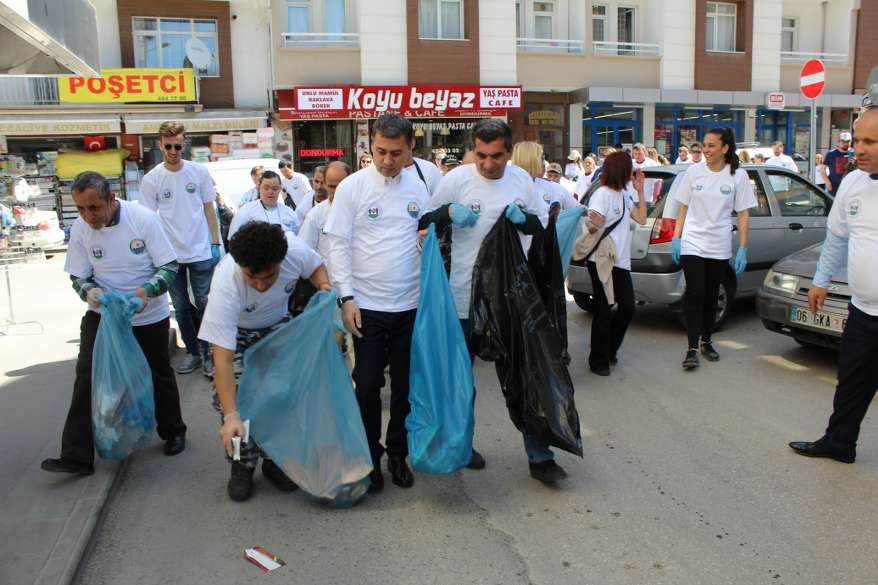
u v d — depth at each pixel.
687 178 6.20
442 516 3.73
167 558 3.38
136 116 17.75
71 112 17.31
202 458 4.59
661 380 5.96
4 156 17.16
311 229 5.52
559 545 3.41
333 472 3.69
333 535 3.56
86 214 4.09
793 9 23.30
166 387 4.56
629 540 3.43
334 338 3.69
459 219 3.83
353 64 18.84
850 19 22.91
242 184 11.18
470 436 3.70
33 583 3.03
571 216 4.45
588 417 5.13
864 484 3.97
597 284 6.00
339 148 19.11
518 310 3.84
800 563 3.20
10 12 4.58
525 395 3.81
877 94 8.53
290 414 3.70
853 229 4.02
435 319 3.73
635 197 6.27
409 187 3.95
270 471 4.11
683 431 4.81
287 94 18.48
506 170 4.06
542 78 20.31
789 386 5.71
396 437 4.11
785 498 3.82
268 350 3.68
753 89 22.11
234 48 18.94
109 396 4.03
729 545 3.37
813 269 6.04
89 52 6.68
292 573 3.22
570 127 21.03
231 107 19.06
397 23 18.94
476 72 19.67
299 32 19.00
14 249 14.76
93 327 4.27
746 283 7.69
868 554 3.27
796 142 23.08
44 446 4.62
